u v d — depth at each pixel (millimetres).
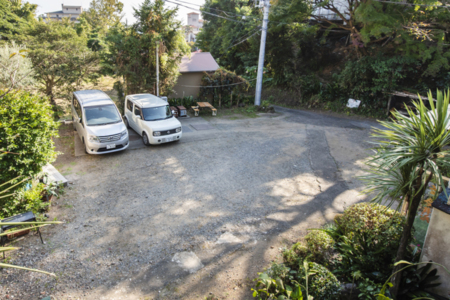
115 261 5734
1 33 19391
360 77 18703
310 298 4066
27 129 6730
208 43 34156
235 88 18953
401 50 17828
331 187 9258
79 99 11719
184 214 7414
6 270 5352
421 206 6793
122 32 15594
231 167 10328
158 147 11938
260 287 4918
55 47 15695
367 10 15617
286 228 7043
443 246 4523
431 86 18359
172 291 5105
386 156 3754
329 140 13836
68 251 5938
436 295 4664
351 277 5133
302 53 24188
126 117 14094
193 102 18219
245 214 7535
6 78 10562
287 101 22344
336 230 6148
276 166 10625
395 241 4922
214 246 6301
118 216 7211
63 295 4902
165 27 15586
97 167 9891
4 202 6543
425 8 15602
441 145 3645
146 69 15820
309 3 19406
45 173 7832
